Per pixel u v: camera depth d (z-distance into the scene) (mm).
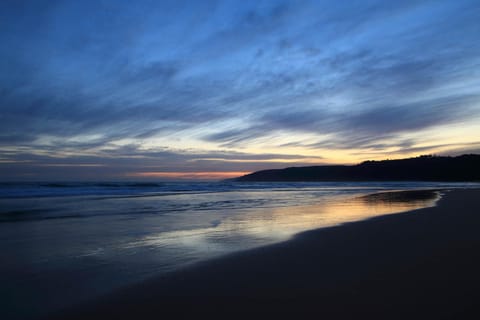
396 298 4043
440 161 120312
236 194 29219
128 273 5414
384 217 11570
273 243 7535
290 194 29844
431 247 6570
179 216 12875
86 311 3955
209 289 4570
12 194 24875
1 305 4148
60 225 10594
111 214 13516
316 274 5102
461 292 4156
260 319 3637
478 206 14523
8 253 6871
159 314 3832
